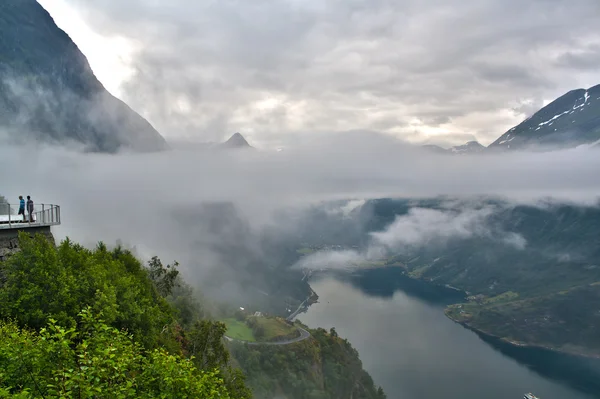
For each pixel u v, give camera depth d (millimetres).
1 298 34344
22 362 22812
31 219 45750
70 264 41625
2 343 24484
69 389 20531
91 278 41375
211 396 27828
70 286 37656
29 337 27281
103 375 22422
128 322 42688
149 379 26141
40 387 22547
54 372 21562
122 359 24484
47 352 23391
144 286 62219
